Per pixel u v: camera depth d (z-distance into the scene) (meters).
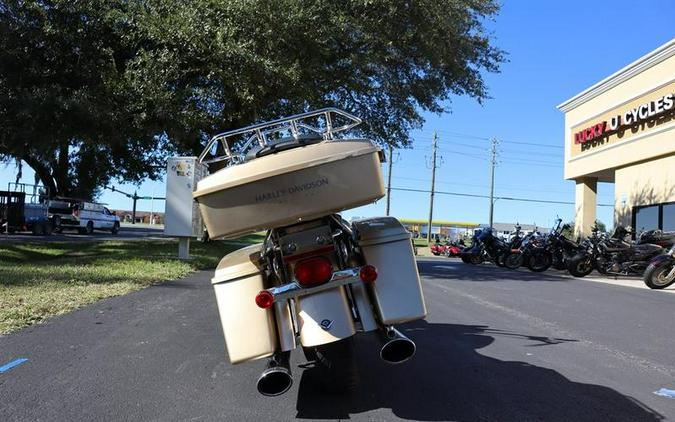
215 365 5.27
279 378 3.87
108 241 21.39
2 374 4.78
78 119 13.94
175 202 14.27
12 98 13.33
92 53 14.61
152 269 11.75
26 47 13.93
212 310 7.78
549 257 16.94
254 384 4.79
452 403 4.41
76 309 7.36
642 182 19.97
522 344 6.40
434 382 4.92
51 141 14.61
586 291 11.55
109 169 24.61
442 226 78.25
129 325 6.66
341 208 3.77
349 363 4.53
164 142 21.89
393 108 18.36
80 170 30.33
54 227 31.31
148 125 14.87
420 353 5.89
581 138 23.41
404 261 4.09
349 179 3.74
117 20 14.07
